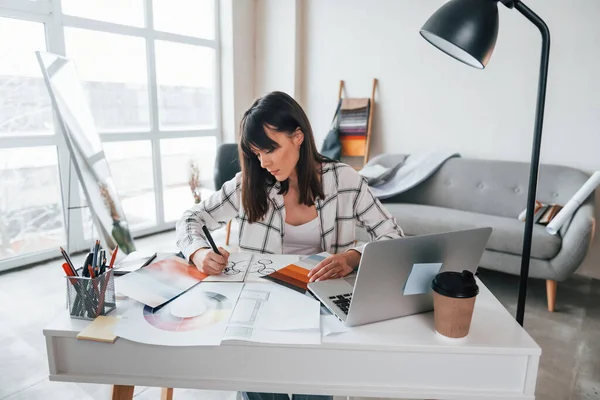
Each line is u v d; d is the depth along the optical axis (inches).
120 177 136.4
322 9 152.2
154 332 30.1
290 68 159.3
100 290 32.0
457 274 30.1
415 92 137.6
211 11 156.3
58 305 90.3
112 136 130.8
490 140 125.8
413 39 135.2
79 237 124.6
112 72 129.7
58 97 97.5
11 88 108.0
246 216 49.5
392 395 29.6
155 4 138.9
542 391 64.4
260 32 164.6
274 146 42.5
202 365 29.8
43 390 63.3
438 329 30.2
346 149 150.7
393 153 143.8
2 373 67.0
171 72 146.6
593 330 83.4
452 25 38.5
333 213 49.3
